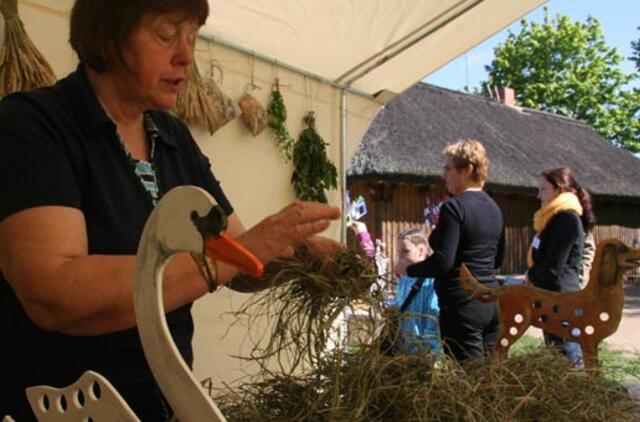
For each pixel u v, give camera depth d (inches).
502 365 48.6
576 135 868.6
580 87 1264.8
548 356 52.2
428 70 145.9
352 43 128.7
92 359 43.4
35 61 74.3
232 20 113.1
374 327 46.1
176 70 47.3
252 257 27.5
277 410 42.8
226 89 117.2
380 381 41.8
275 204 126.5
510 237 634.2
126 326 37.8
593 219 154.0
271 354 46.6
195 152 57.1
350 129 148.3
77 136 44.8
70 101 45.9
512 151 701.9
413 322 51.4
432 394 41.4
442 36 134.0
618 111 1280.8
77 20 45.9
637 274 747.4
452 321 108.2
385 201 502.9
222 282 37.9
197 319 107.4
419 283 113.0
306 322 46.6
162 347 29.1
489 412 42.3
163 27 44.8
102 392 30.9
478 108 772.0
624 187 784.3
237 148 118.0
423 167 509.0
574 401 47.4
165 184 51.4
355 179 490.9
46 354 42.9
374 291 48.5
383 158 498.9
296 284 47.4
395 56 137.3
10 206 39.2
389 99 152.4
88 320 37.2
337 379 41.1
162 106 48.5
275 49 124.9
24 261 37.8
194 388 28.4
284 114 125.0
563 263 134.4
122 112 48.6
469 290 74.9
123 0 43.6
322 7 114.1
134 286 29.9
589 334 69.9
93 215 44.8
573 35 1270.9
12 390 43.1
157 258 29.2
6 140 41.4
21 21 75.0
